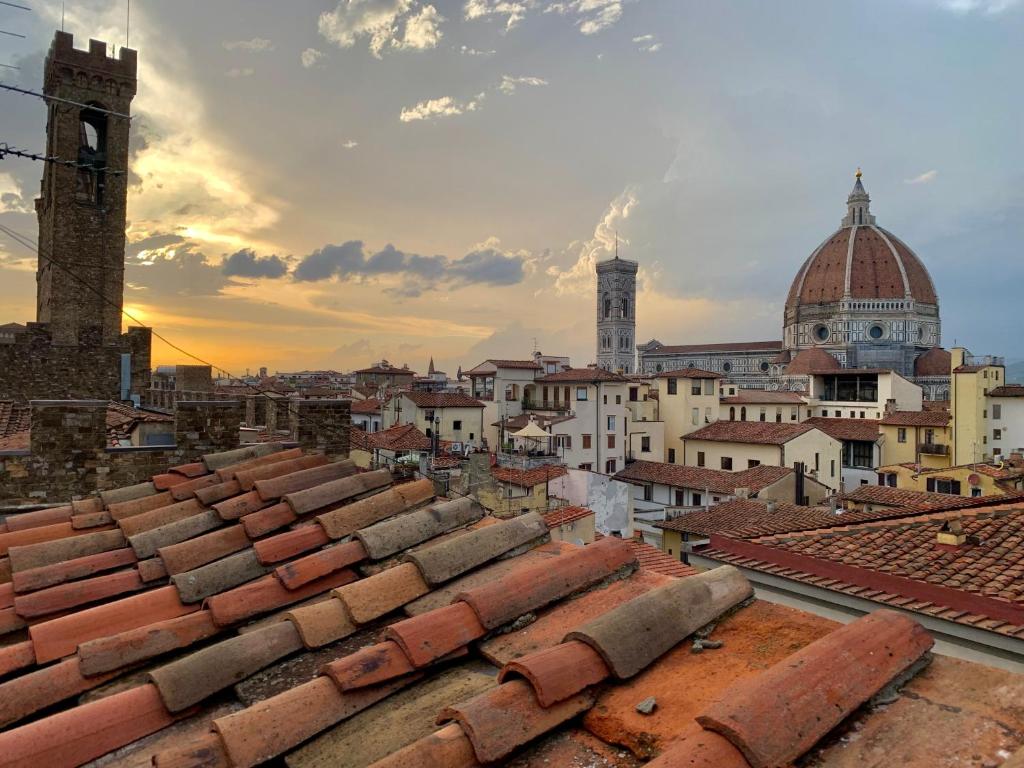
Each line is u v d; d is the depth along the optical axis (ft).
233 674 16.74
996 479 168.55
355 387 364.38
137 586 24.73
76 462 42.01
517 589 18.03
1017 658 31.83
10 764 13.74
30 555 27.71
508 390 271.08
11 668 19.07
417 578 20.42
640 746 12.03
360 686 14.84
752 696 11.53
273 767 13.35
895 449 265.54
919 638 14.05
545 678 13.12
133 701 15.75
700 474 186.80
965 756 10.72
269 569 23.86
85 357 99.60
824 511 120.78
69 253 131.95
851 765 10.77
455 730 12.36
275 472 35.04
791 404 328.49
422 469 76.02
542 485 130.31
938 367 568.00
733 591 17.43
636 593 18.37
